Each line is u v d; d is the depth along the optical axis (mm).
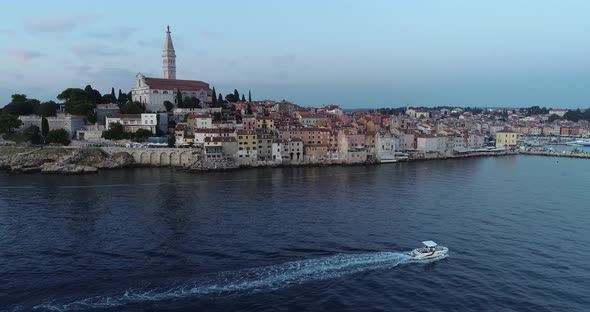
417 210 149250
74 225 128000
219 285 88812
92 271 95188
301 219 136250
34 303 81188
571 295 85625
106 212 143000
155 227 126438
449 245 112938
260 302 82438
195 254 105062
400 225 130500
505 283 90750
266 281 90750
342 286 89062
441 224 132000
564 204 160375
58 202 157000
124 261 100688
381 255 105062
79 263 99438
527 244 114062
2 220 132625
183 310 79312
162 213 142250
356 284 90062
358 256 104312
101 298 83188
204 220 134125
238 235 119500
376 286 89250
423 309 80250
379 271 96250
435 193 180125
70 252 106188
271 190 184500
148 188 186250
